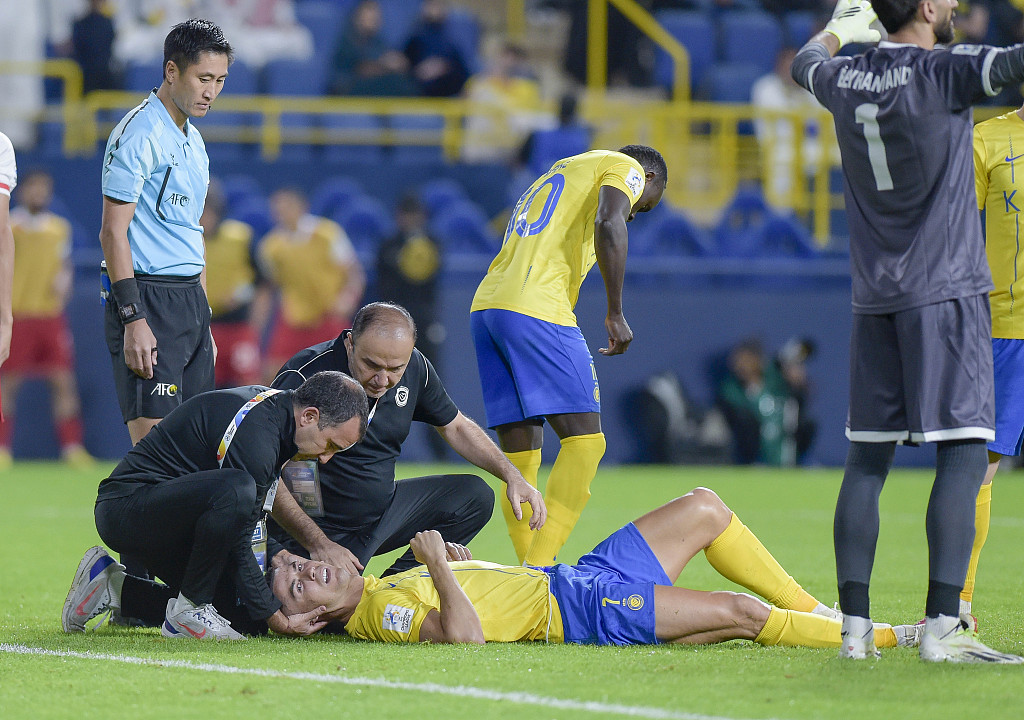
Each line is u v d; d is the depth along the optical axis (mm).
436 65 61625
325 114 59312
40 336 46812
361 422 15656
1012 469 51562
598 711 11797
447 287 49594
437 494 18531
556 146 56531
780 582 16109
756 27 67312
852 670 13547
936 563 14102
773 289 52281
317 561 16266
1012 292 17797
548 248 20109
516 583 15789
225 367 46750
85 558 16750
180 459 16078
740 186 60562
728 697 12336
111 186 18938
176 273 19547
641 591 15328
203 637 16031
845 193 14844
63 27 65750
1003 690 12570
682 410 50688
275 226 50781
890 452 14664
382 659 14352
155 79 58969
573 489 19672
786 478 46062
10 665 14133
